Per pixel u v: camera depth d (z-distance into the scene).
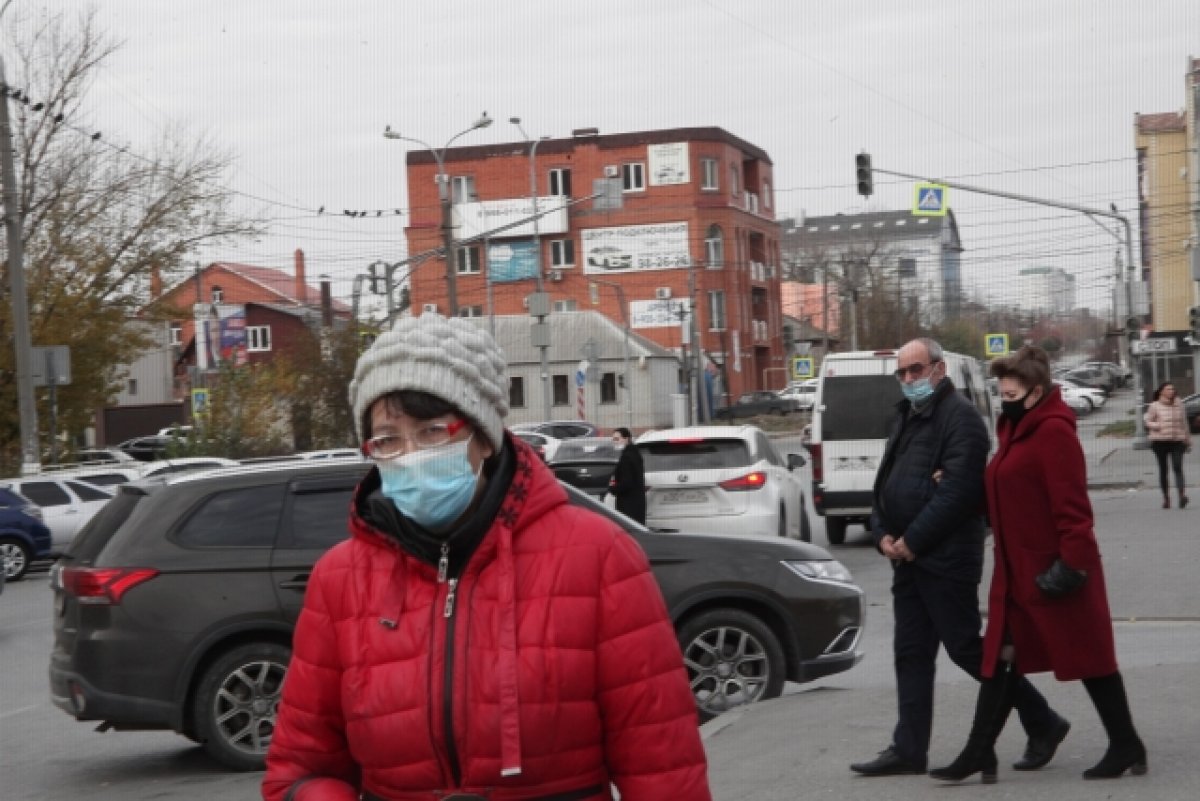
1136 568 16.67
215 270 99.94
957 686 9.43
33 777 9.48
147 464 29.72
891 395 21.67
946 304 130.00
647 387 73.88
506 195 85.19
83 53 38.25
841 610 9.64
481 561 2.95
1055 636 6.62
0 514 25.73
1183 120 85.75
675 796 2.96
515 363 75.06
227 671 9.16
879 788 6.90
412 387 2.91
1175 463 24.66
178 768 9.59
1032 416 6.62
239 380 42.53
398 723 2.92
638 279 84.25
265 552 9.23
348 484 9.52
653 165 83.94
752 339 88.38
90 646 9.03
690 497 18.36
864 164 34.19
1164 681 9.06
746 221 88.12
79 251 38.75
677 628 9.42
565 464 20.77
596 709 2.97
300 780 3.09
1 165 31.31
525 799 2.92
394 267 40.09
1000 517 6.70
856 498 21.62
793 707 9.04
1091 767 7.00
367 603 3.01
